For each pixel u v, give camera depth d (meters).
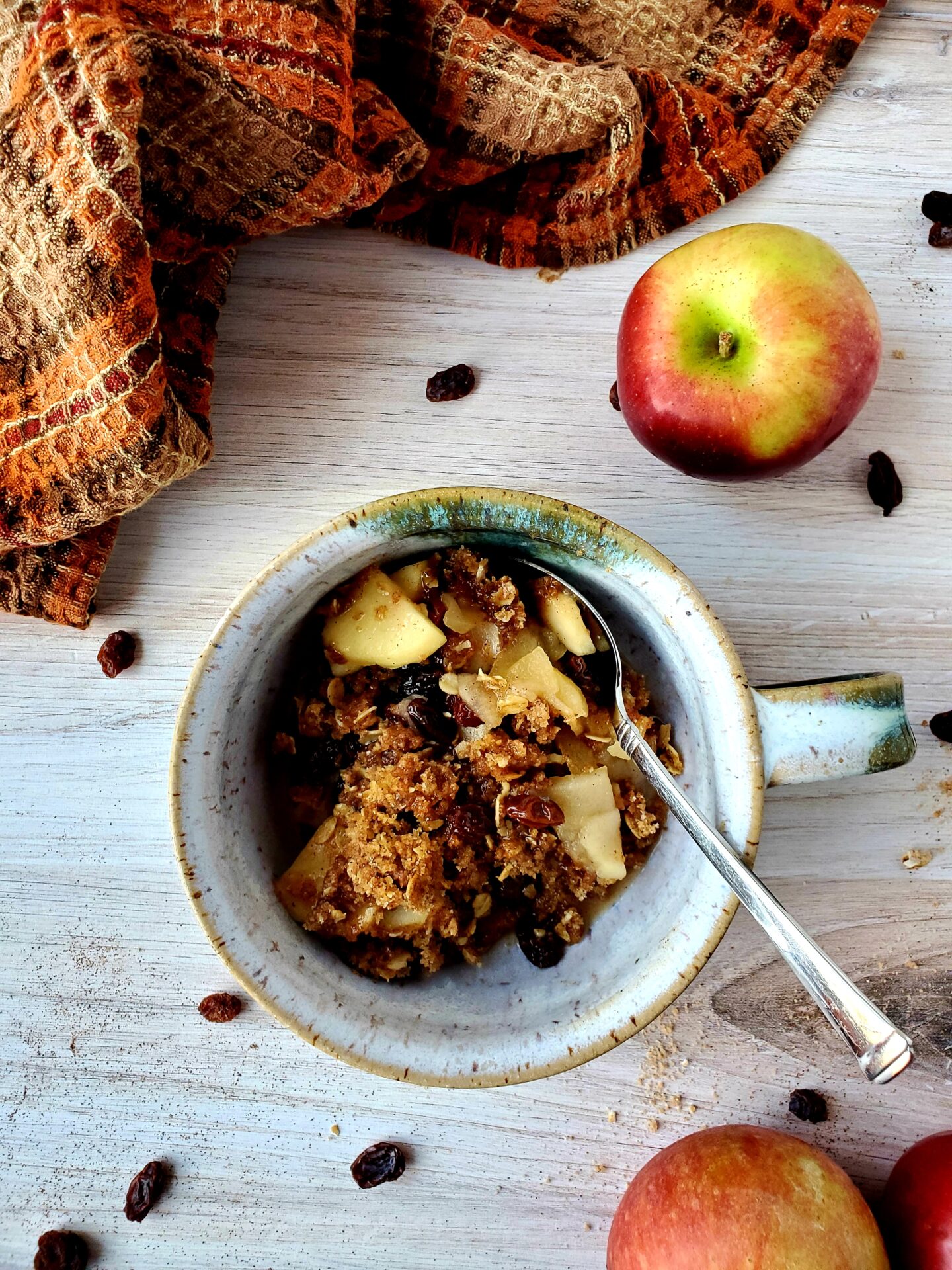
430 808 0.30
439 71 0.32
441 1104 0.34
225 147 0.30
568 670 0.31
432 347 0.34
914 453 0.34
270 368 0.34
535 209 0.34
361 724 0.31
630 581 0.27
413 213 0.34
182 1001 0.34
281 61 0.29
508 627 0.30
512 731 0.30
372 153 0.32
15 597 0.33
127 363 0.29
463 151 0.33
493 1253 0.34
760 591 0.34
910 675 0.34
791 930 0.26
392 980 0.31
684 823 0.28
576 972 0.30
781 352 0.29
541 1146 0.34
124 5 0.28
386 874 0.30
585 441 0.34
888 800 0.34
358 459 0.34
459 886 0.31
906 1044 0.25
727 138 0.34
